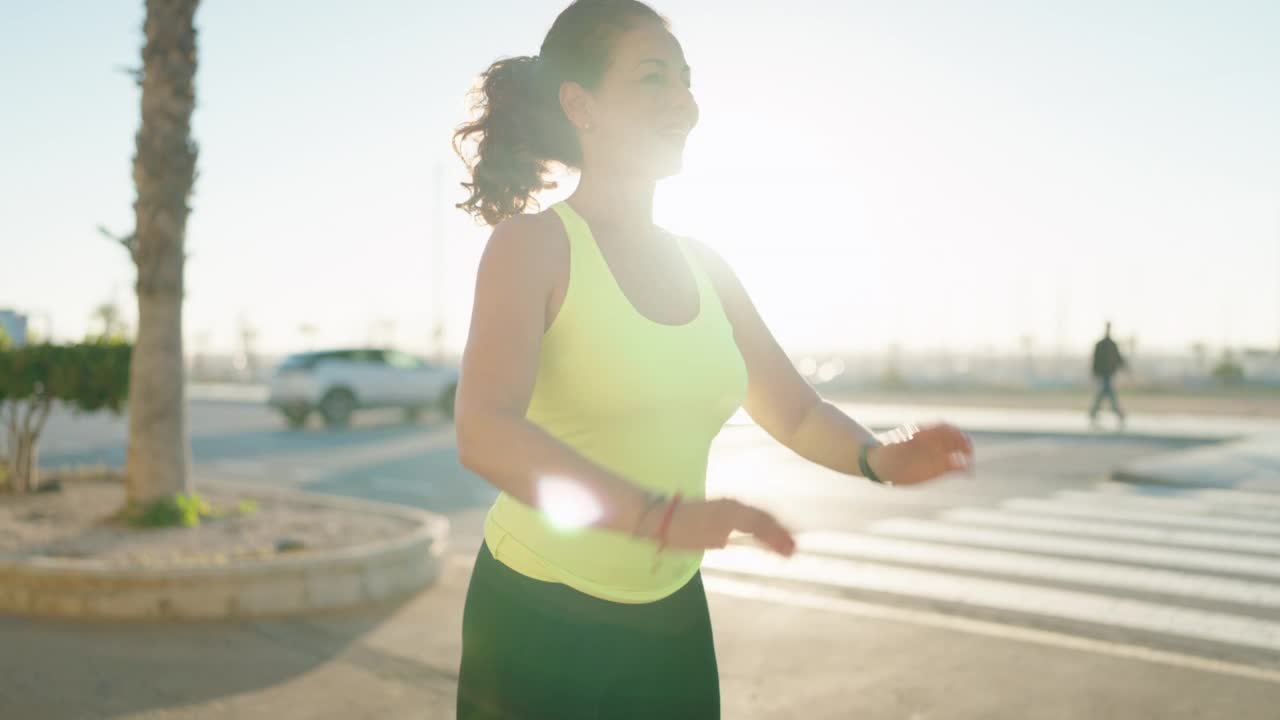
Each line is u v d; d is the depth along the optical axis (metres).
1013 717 3.98
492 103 1.58
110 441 18.52
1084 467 13.71
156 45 6.88
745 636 5.11
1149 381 47.59
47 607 5.20
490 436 1.23
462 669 1.54
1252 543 7.96
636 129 1.48
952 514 9.52
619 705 1.49
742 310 1.73
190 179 7.03
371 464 14.33
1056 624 5.52
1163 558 7.36
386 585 5.76
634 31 1.48
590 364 1.39
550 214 1.44
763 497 10.74
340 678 4.30
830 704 4.11
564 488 1.16
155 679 4.24
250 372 56.34
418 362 23.06
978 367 58.19
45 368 8.55
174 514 6.88
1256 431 18.80
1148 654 4.82
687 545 1.11
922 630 5.23
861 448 1.56
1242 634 5.33
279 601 5.36
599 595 1.48
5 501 8.09
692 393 1.45
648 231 1.57
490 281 1.36
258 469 13.71
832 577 6.62
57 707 3.88
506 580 1.50
